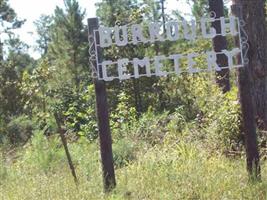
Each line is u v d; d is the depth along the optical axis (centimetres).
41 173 985
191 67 769
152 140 1120
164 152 962
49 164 1030
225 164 868
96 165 948
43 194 784
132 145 1042
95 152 1062
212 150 963
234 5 768
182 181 773
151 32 765
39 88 1077
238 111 955
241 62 768
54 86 1188
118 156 987
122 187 773
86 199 745
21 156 1227
